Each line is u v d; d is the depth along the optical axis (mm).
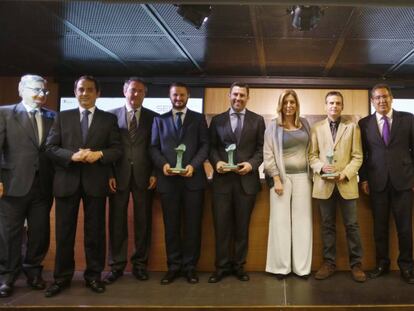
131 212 3109
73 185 2570
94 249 2652
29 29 3900
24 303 2398
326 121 2955
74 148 2596
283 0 1862
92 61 4938
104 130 2684
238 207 2836
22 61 4953
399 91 5340
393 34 3809
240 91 2857
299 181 2904
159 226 3123
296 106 2918
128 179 2857
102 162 2602
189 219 2832
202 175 2869
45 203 2742
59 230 2604
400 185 2791
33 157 2660
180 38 4082
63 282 2613
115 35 4039
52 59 4863
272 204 2926
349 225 2834
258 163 2846
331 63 4770
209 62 4887
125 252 2916
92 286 2607
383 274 2930
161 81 5465
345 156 2857
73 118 2645
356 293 2543
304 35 3887
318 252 3066
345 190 2799
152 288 2668
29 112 2697
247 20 3566
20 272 2842
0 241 2602
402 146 2842
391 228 3072
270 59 4688
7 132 2631
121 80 5512
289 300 2420
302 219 2889
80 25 3789
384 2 1876
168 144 2848
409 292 2559
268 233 3059
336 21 3535
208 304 2361
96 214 2643
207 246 3111
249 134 2867
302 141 2902
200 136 2904
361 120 3051
